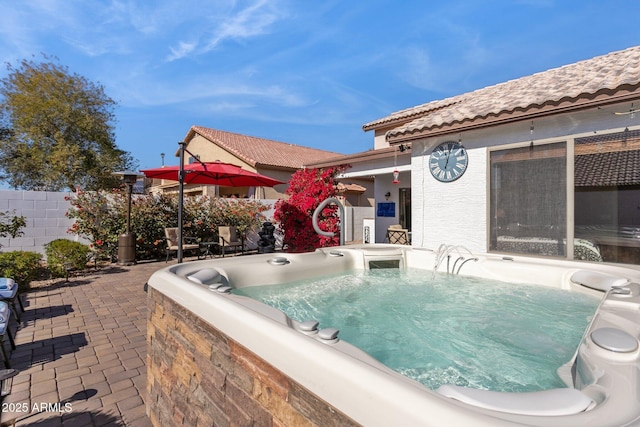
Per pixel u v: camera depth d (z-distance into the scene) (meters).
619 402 1.00
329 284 4.02
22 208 7.79
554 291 3.41
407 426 0.87
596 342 1.48
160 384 2.31
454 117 5.19
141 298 5.39
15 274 5.61
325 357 1.17
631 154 4.04
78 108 16.72
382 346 2.43
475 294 3.62
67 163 15.48
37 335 3.89
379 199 11.44
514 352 2.27
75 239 8.35
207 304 1.81
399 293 3.72
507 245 5.00
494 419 0.83
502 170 5.04
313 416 1.13
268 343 1.37
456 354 2.27
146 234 9.07
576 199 4.42
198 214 9.91
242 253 10.33
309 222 6.81
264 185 7.89
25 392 2.72
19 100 15.15
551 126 4.59
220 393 1.65
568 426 0.85
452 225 5.59
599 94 3.84
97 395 2.70
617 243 4.16
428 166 5.89
